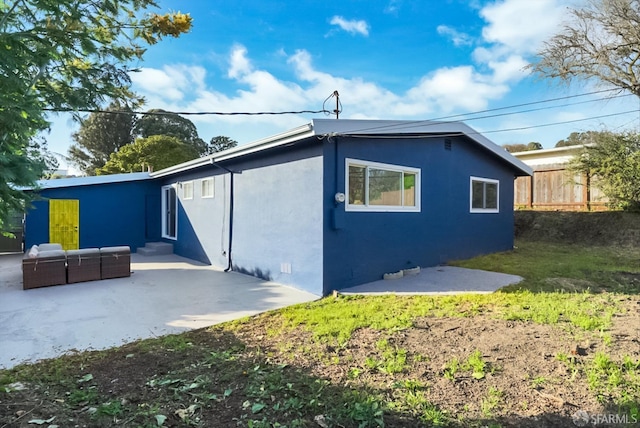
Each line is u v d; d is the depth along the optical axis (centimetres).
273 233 724
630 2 1167
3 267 919
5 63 275
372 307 511
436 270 791
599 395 262
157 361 338
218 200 933
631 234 1112
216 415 243
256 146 708
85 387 286
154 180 1316
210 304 553
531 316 450
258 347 373
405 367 315
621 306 489
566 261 877
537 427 227
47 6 306
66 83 361
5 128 276
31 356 355
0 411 245
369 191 690
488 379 291
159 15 432
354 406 251
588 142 1285
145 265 956
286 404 255
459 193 919
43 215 1113
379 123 662
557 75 1337
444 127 798
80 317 486
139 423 232
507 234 1096
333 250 622
